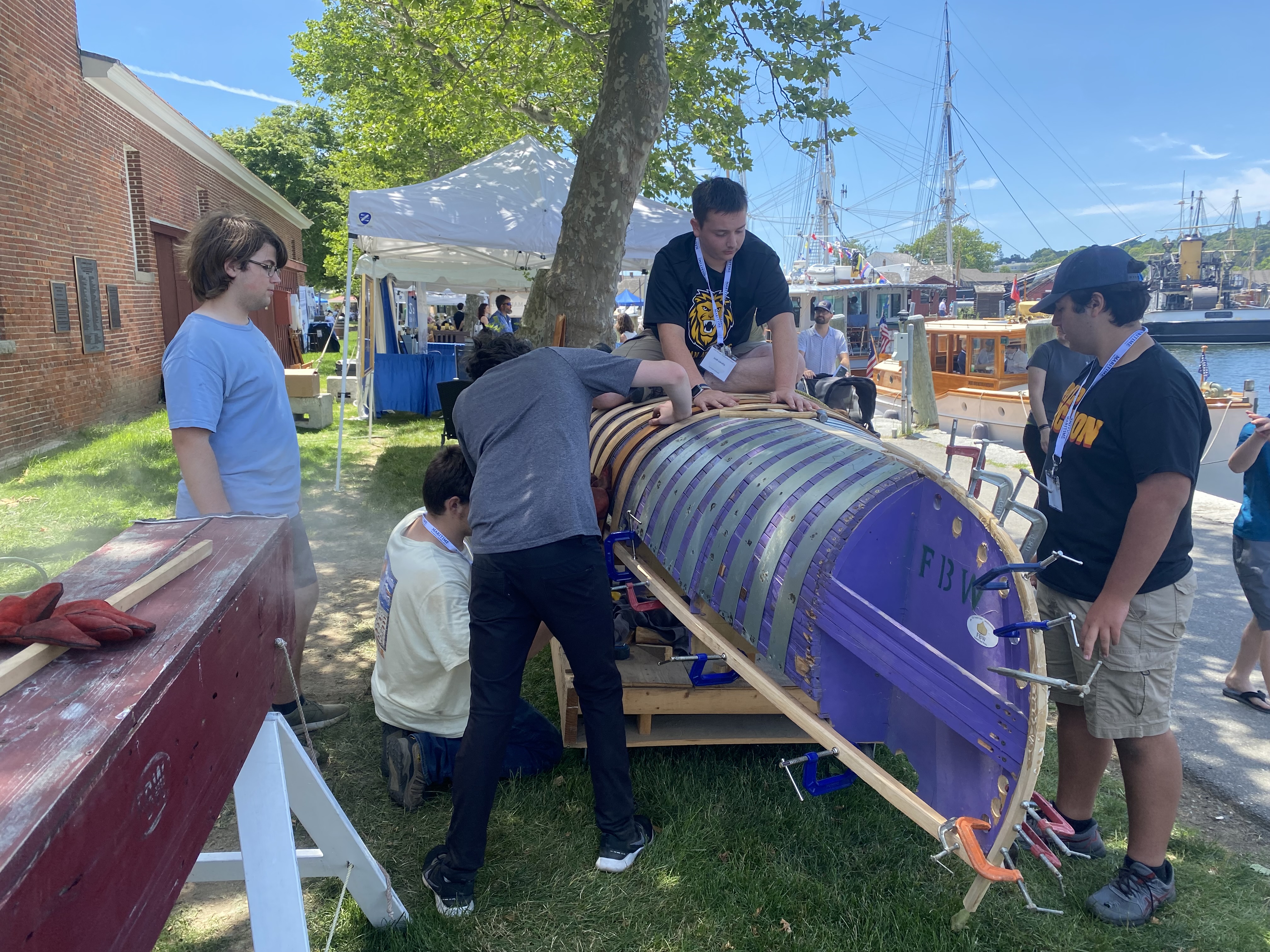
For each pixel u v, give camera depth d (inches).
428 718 117.0
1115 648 93.7
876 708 90.4
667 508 111.9
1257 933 97.0
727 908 97.3
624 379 107.9
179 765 50.1
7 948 31.0
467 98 486.0
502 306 562.6
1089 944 94.7
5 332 351.9
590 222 242.4
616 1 234.1
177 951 90.7
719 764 126.5
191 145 630.5
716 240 125.4
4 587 197.5
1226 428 419.2
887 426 555.2
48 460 347.3
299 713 134.9
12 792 35.9
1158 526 87.7
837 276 958.4
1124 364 93.7
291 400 454.9
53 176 399.9
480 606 99.1
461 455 114.2
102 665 48.9
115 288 472.1
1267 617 149.2
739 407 126.1
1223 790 129.9
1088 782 106.7
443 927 93.3
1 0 352.8
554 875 102.9
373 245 390.6
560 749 126.5
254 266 111.8
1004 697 71.2
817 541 86.1
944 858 107.0
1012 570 68.1
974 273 2775.6
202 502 106.4
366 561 231.0
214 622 57.4
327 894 99.0
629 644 137.4
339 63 811.4
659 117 239.6
